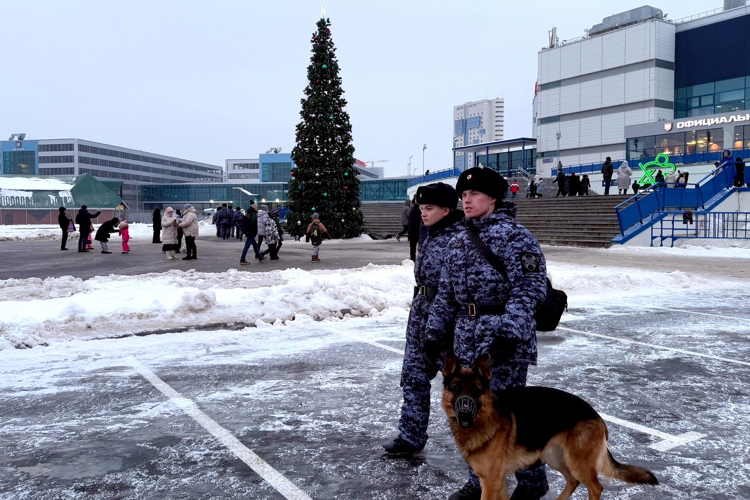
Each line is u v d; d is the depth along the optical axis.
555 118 68.12
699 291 12.87
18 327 7.54
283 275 13.40
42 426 4.48
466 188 3.15
